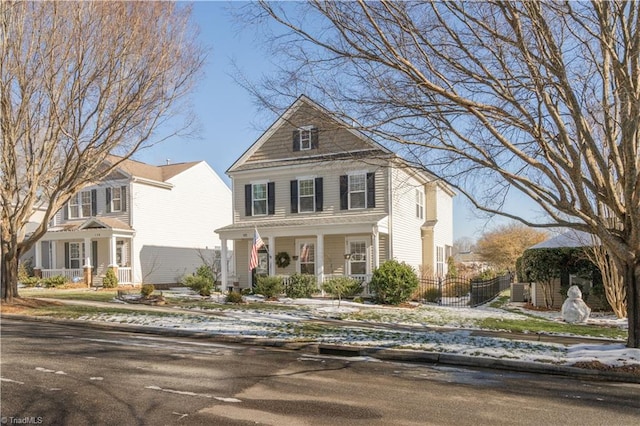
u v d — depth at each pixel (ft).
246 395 20.51
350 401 19.95
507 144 28.60
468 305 65.05
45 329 39.63
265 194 76.69
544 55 26.50
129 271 90.79
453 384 23.35
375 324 43.29
